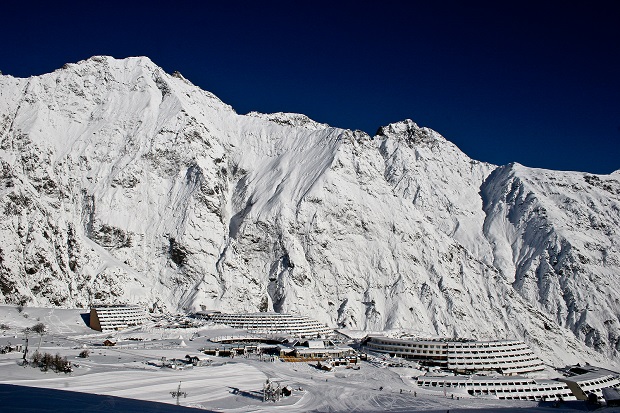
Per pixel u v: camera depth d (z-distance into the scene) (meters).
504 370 192.88
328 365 180.12
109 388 128.75
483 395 162.50
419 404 143.00
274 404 130.75
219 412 118.12
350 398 144.12
